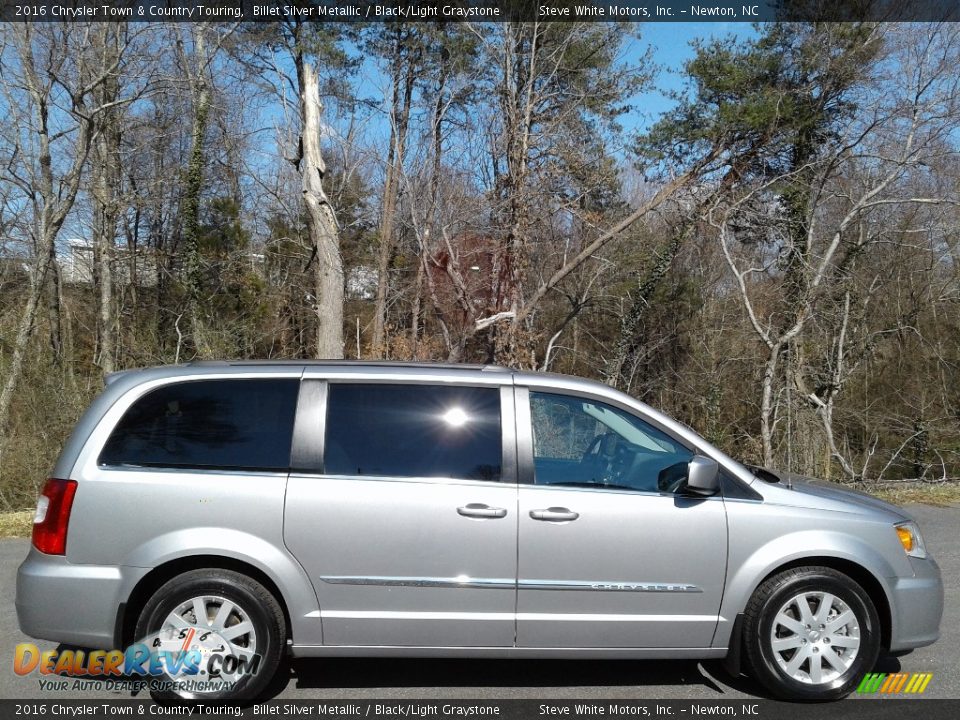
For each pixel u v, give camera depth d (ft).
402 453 14.53
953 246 53.21
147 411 14.65
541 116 54.08
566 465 15.10
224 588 13.96
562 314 75.10
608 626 14.32
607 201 60.95
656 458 15.29
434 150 55.26
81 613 13.80
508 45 51.75
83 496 14.02
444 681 15.51
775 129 52.16
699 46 56.90
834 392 48.57
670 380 67.72
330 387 14.93
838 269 48.29
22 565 14.29
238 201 71.82
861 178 46.62
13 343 51.96
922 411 55.57
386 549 14.08
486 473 14.47
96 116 52.21
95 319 70.69
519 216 52.31
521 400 15.01
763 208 52.80
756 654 14.47
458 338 57.41
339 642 14.11
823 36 50.29
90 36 50.03
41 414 45.24
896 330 52.95
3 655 16.58
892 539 14.99
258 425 14.61
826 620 14.65
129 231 69.15
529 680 15.60
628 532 14.34
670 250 59.21
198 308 57.36
